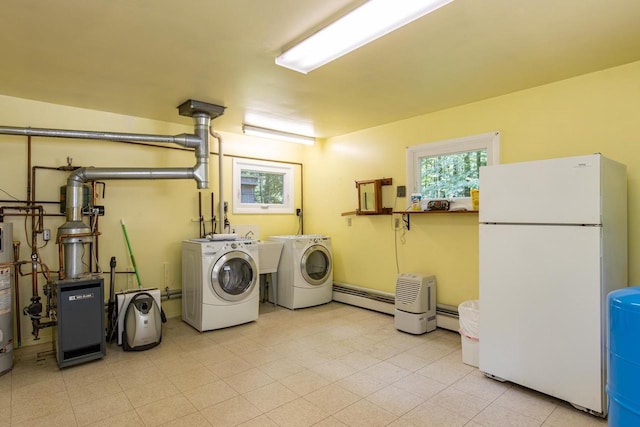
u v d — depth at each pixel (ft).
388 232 14.61
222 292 12.73
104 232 12.82
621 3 6.10
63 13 6.32
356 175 15.92
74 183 11.21
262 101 11.56
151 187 13.91
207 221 15.33
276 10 6.28
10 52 7.91
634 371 4.17
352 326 13.12
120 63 8.55
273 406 7.69
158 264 14.03
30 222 11.32
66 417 7.30
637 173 8.64
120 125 13.05
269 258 15.52
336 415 7.34
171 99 11.38
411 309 12.18
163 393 8.28
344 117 13.53
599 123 9.21
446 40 7.44
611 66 8.91
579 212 7.35
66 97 11.08
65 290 9.75
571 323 7.43
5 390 8.46
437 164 13.10
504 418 7.20
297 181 18.58
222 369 9.56
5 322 9.43
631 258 8.70
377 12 6.04
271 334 12.31
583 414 7.32
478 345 9.49
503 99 11.04
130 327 10.91
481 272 8.86
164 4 6.07
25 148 11.30
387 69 8.96
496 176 8.61
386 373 9.25
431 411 7.48
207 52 7.97
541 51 8.00
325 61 8.02
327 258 16.37
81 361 9.85
